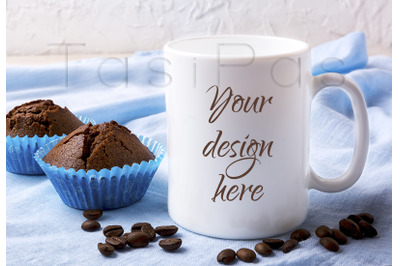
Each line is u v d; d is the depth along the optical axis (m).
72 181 0.45
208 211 0.42
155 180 0.50
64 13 0.89
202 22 0.90
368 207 0.46
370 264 0.40
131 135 0.48
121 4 0.89
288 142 0.41
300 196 0.43
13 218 0.46
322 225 0.43
